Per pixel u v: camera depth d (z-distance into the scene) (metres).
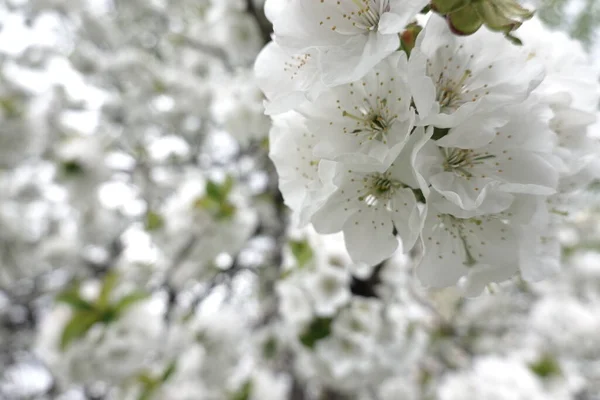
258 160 0.70
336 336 0.43
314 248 0.43
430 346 0.69
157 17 0.80
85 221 0.69
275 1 0.21
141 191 0.73
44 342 0.45
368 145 0.20
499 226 0.21
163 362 0.51
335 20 0.20
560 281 0.77
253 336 0.59
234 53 0.65
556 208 0.22
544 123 0.20
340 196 0.21
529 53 0.21
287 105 0.20
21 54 0.71
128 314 0.45
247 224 0.56
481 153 0.20
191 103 0.72
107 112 0.74
